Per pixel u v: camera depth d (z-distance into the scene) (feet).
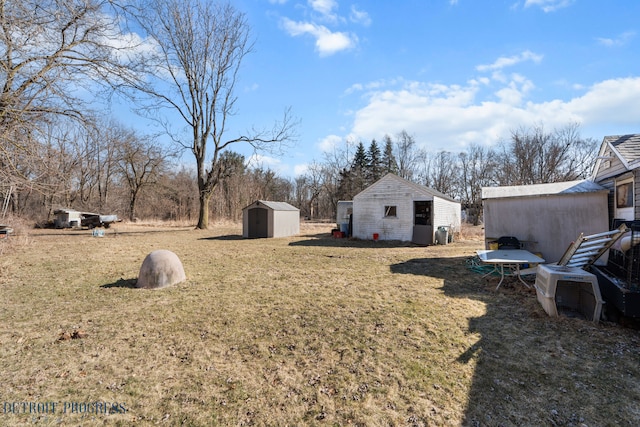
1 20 19.44
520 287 20.12
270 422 8.15
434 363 10.93
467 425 7.92
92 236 59.41
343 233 58.03
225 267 28.35
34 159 21.85
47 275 24.90
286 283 22.12
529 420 8.07
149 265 21.48
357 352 11.77
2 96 20.86
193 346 12.43
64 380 10.06
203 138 73.31
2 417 8.26
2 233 44.96
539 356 11.32
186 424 8.08
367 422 8.07
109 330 14.02
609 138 25.43
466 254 35.35
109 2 24.59
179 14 61.52
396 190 49.65
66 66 24.11
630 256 13.67
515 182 94.73
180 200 117.29
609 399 8.88
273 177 155.12
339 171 143.23
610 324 13.89
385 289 20.17
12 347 12.36
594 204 25.64
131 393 9.38
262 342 12.73
